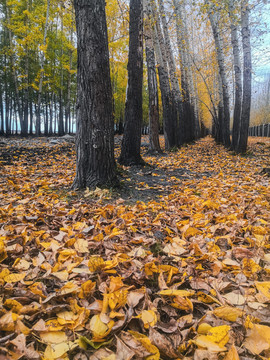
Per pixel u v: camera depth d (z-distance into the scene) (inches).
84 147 149.3
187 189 164.7
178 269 64.0
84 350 40.5
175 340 42.6
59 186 162.6
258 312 49.1
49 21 784.9
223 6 352.5
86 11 133.3
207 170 261.7
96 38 136.0
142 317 44.4
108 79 146.1
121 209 113.9
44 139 637.9
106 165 152.5
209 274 64.3
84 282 55.2
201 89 945.5
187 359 39.2
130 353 37.4
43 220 94.4
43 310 46.4
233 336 42.5
